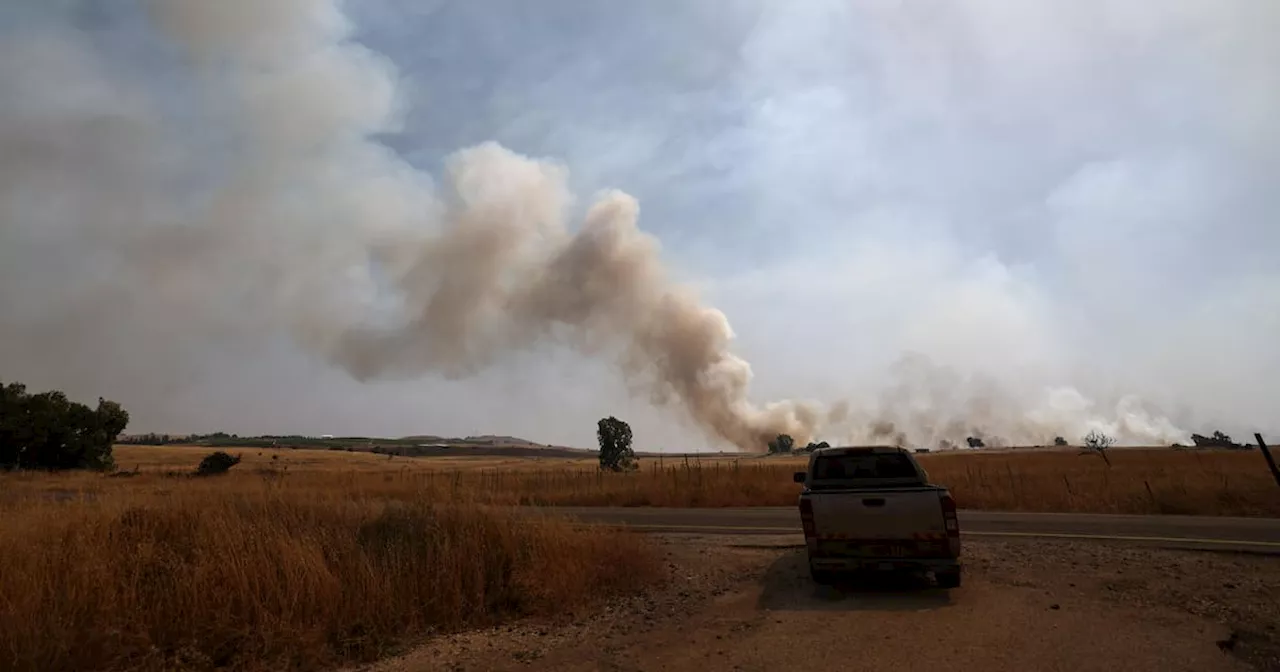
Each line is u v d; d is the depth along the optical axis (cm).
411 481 2933
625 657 589
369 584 696
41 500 1088
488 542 882
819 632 646
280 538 757
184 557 743
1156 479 2339
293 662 590
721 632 662
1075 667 527
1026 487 2161
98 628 582
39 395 4606
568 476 3384
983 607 725
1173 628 632
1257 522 1421
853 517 832
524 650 621
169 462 7831
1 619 555
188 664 579
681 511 1997
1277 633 610
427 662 590
